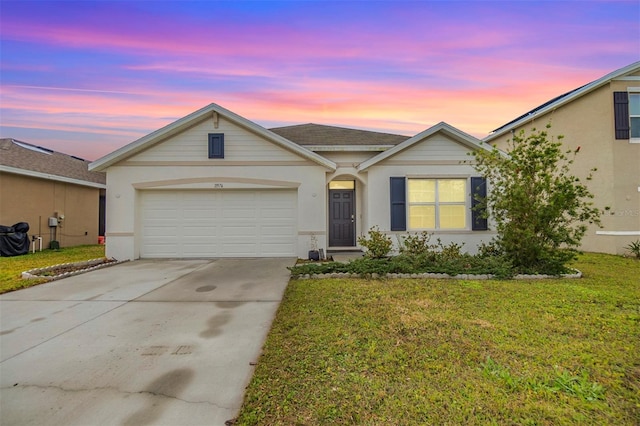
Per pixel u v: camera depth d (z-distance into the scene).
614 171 10.37
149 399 2.56
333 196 11.18
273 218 9.86
